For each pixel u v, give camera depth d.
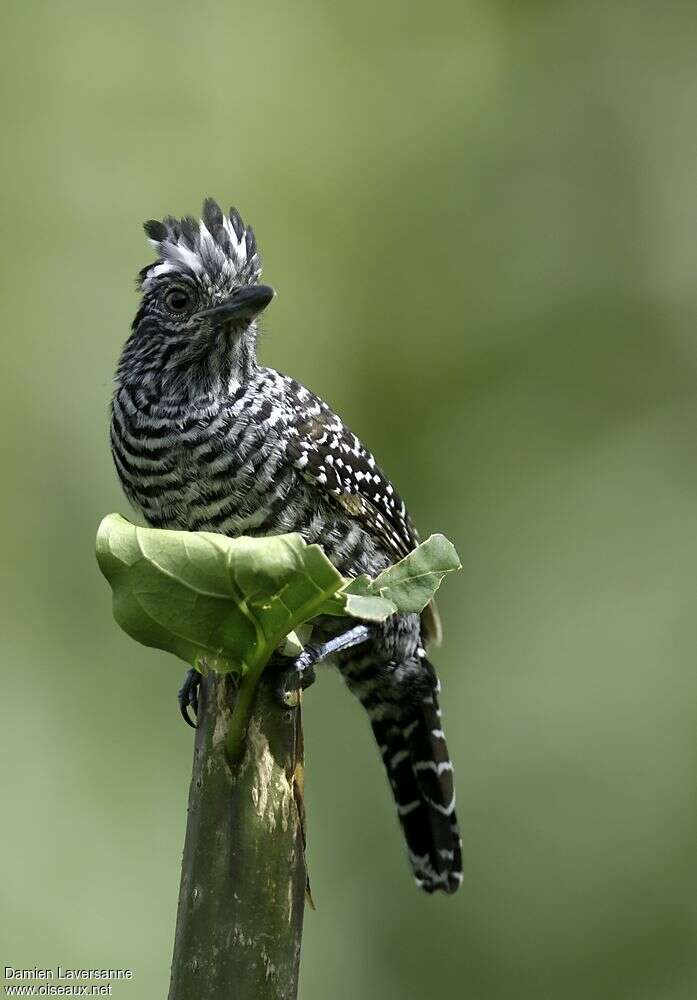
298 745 4.62
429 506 14.48
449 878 8.05
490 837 12.30
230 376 7.04
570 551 13.98
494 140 16.16
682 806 12.20
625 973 11.68
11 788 11.98
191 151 15.66
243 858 4.51
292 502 7.19
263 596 4.17
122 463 7.20
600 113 16.27
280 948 4.51
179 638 4.30
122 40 15.95
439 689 8.09
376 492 7.55
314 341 15.10
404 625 7.68
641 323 15.44
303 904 4.57
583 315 15.48
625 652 13.16
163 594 4.21
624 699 12.84
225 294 7.11
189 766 12.45
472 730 12.96
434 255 15.69
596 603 13.59
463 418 14.93
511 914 11.99
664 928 11.84
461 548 14.07
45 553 13.45
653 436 14.84
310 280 15.32
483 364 15.20
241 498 7.08
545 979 11.70
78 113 15.66
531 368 15.22
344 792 12.53
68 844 11.75
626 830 12.16
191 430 6.96
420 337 15.32
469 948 11.87
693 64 16.36
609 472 14.52
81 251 15.13
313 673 7.22
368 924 11.97
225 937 4.49
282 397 7.22
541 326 15.39
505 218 15.91
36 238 15.06
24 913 11.28
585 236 15.80
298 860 4.57
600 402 15.10
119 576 4.20
